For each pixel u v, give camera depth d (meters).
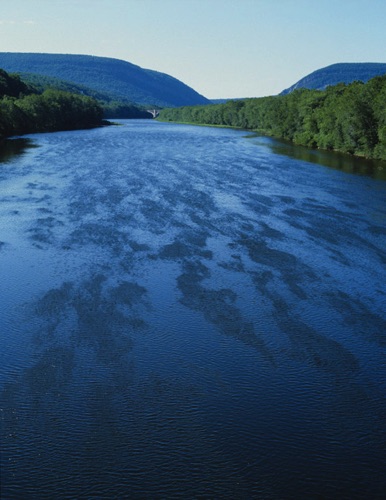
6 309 24.95
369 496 14.51
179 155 82.88
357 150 85.25
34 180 57.25
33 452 15.87
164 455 15.83
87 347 21.72
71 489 14.60
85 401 18.23
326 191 52.06
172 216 41.91
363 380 19.64
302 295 26.80
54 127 156.25
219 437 16.61
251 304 25.75
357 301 26.17
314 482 14.94
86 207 44.66
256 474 15.19
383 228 38.75
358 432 16.88
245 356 21.19
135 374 19.89
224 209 44.44
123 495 14.46
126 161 74.19
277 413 17.78
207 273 29.64
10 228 38.00
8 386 19.02
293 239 35.97
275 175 61.97
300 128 115.75
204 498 14.38
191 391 18.89
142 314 24.62
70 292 26.91
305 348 21.80
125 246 34.22
